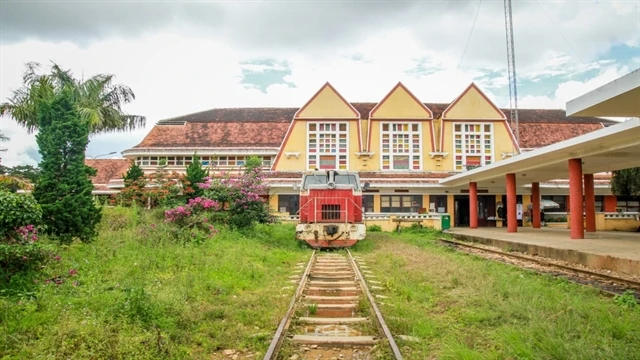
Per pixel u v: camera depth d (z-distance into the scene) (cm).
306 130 3250
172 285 872
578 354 530
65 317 643
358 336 641
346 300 873
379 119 3281
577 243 1688
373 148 3259
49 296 730
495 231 2591
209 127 3719
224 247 1391
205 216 1648
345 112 3262
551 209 3291
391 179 3041
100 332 580
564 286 956
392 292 928
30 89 2067
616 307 756
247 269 1115
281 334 623
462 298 851
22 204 879
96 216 1223
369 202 3064
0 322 620
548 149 1853
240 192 1884
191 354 574
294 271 1205
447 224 2742
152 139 3581
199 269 1055
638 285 997
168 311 711
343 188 1831
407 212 3084
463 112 3316
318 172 1933
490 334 643
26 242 866
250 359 570
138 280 881
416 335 635
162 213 1680
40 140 1183
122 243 1199
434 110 3769
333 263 1387
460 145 3303
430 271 1145
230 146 3478
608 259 1272
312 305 811
